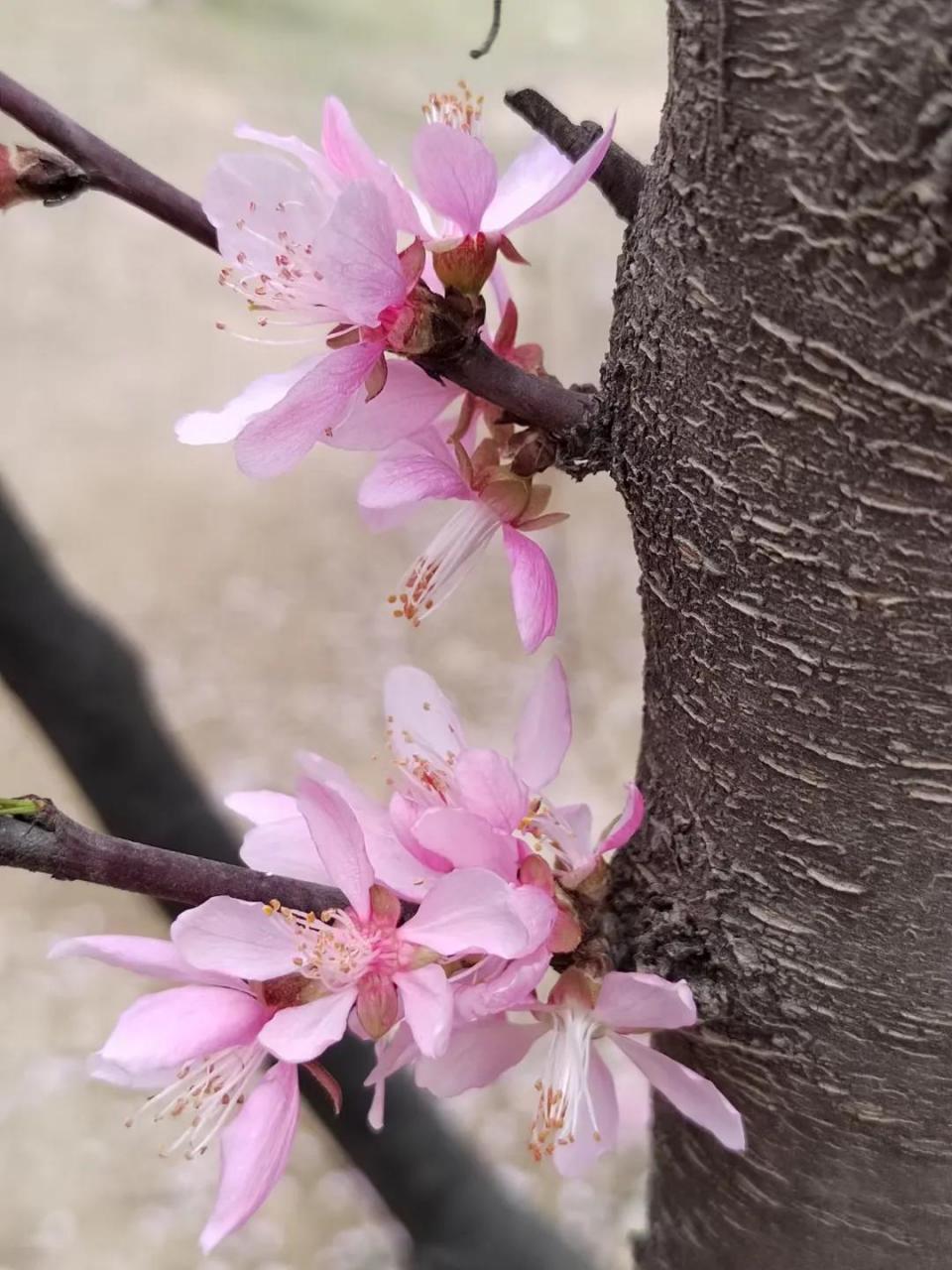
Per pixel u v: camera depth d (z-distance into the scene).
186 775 0.27
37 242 1.16
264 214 0.13
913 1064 0.13
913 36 0.09
